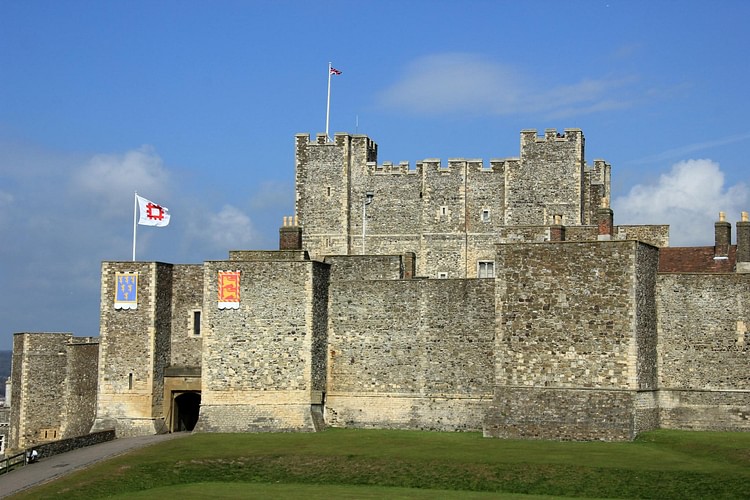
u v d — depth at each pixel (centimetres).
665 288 6819
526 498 5278
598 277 6506
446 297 7162
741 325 6700
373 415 7256
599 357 6469
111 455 6475
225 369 7188
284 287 7175
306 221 9681
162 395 7512
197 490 5612
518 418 6594
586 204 9506
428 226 9456
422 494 5400
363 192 9625
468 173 9406
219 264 7244
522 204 9244
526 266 6644
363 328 7319
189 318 7606
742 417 6650
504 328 6669
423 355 7188
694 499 5200
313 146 9700
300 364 7125
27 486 5788
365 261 7612
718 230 7500
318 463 6050
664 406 6775
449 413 7100
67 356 8494
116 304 7500
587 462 5731
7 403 11806
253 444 6575
